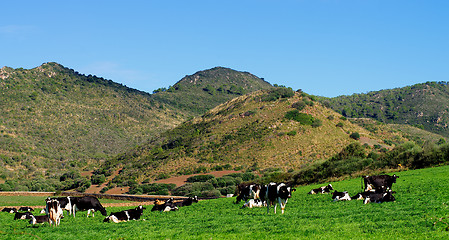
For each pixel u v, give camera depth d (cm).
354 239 1442
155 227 2045
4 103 18588
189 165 11556
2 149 14588
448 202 2119
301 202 2953
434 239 1381
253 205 2828
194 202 3947
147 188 9656
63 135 17688
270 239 1531
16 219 2908
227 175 9856
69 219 2580
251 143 12038
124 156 14888
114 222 2384
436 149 5325
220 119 14800
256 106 14738
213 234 1714
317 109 13938
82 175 13512
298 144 11669
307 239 1490
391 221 1734
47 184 11444
